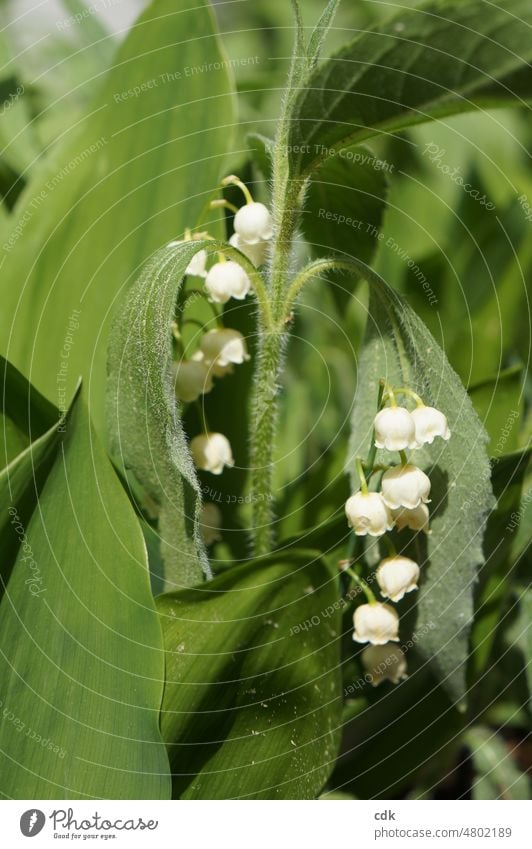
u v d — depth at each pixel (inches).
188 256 18.2
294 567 18.3
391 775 20.5
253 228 19.1
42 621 18.3
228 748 18.9
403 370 19.0
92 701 18.4
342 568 19.3
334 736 19.1
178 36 20.6
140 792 18.5
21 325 20.2
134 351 18.2
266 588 18.3
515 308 22.8
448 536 19.0
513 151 30.0
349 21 37.6
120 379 18.5
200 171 20.7
